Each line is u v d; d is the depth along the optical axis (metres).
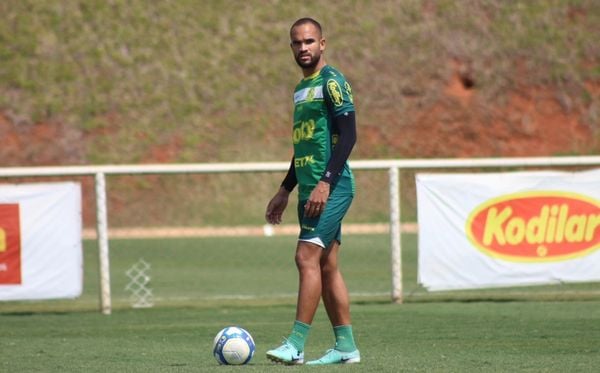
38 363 23.73
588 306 37.91
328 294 21.98
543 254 39.47
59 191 37.50
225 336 21.81
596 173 39.75
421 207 38.88
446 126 110.19
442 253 39.00
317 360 21.84
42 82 111.06
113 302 42.50
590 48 121.12
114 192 94.81
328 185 21.03
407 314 35.75
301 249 21.45
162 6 121.69
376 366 21.27
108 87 111.38
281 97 111.81
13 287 37.12
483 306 38.44
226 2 123.50
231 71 114.62
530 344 27.00
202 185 96.38
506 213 39.31
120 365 22.89
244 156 103.94
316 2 124.06
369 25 120.69
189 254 63.28
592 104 114.81
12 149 103.69
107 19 119.12
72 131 105.94
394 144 107.19
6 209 37.06
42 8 119.69
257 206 94.50
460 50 118.31
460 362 22.42
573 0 126.56
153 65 114.44
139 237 75.38
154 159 103.94
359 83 113.38
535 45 120.25
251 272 54.16
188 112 109.19
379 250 63.22
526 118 112.56
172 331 32.00
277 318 35.75
